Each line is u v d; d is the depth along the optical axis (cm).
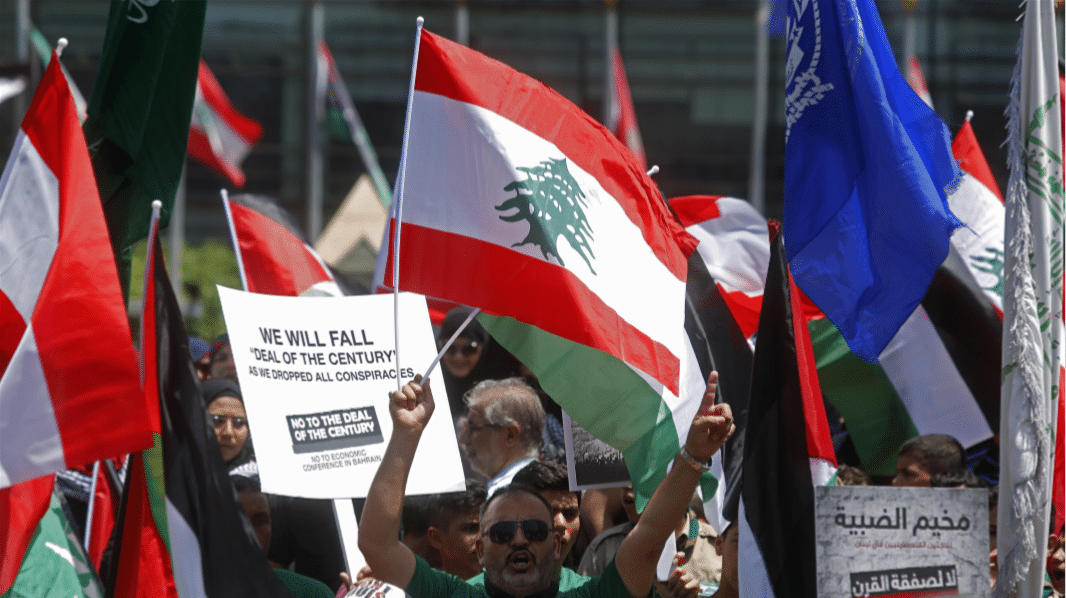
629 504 1076
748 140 5800
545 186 939
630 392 934
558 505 979
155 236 792
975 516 713
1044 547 788
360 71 5928
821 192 962
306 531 1119
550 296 916
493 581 860
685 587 882
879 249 938
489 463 1113
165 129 956
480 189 934
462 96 941
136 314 4100
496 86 953
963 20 5488
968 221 1254
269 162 5941
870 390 1231
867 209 948
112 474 1081
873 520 717
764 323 853
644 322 948
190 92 953
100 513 1067
